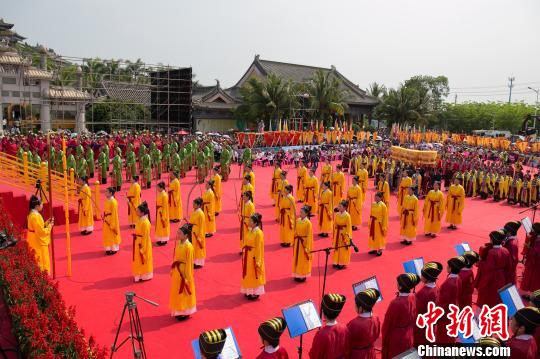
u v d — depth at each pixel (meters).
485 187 27.05
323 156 41.28
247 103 54.22
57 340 6.45
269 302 11.62
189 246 10.41
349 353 7.34
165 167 32.16
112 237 14.49
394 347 8.06
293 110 54.34
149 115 52.03
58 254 14.49
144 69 49.34
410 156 29.72
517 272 14.33
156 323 10.27
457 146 51.81
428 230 18.22
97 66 51.97
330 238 17.55
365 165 33.06
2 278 9.02
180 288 10.31
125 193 24.25
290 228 16.09
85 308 10.81
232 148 38.34
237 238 16.98
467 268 10.06
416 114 67.69
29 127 42.06
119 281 12.53
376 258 15.39
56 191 18.48
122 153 33.22
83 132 38.56
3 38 48.69
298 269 12.94
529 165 45.16
